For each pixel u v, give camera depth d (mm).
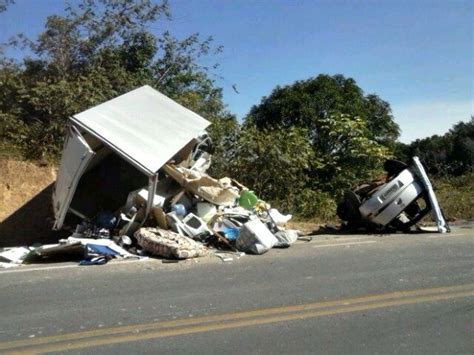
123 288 6527
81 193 10938
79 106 14188
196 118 13055
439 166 20094
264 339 4730
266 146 15062
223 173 15070
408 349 4484
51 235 11562
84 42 16875
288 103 19781
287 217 11469
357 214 11266
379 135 21297
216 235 9445
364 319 5246
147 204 9430
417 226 11562
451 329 4953
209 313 5461
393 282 6625
